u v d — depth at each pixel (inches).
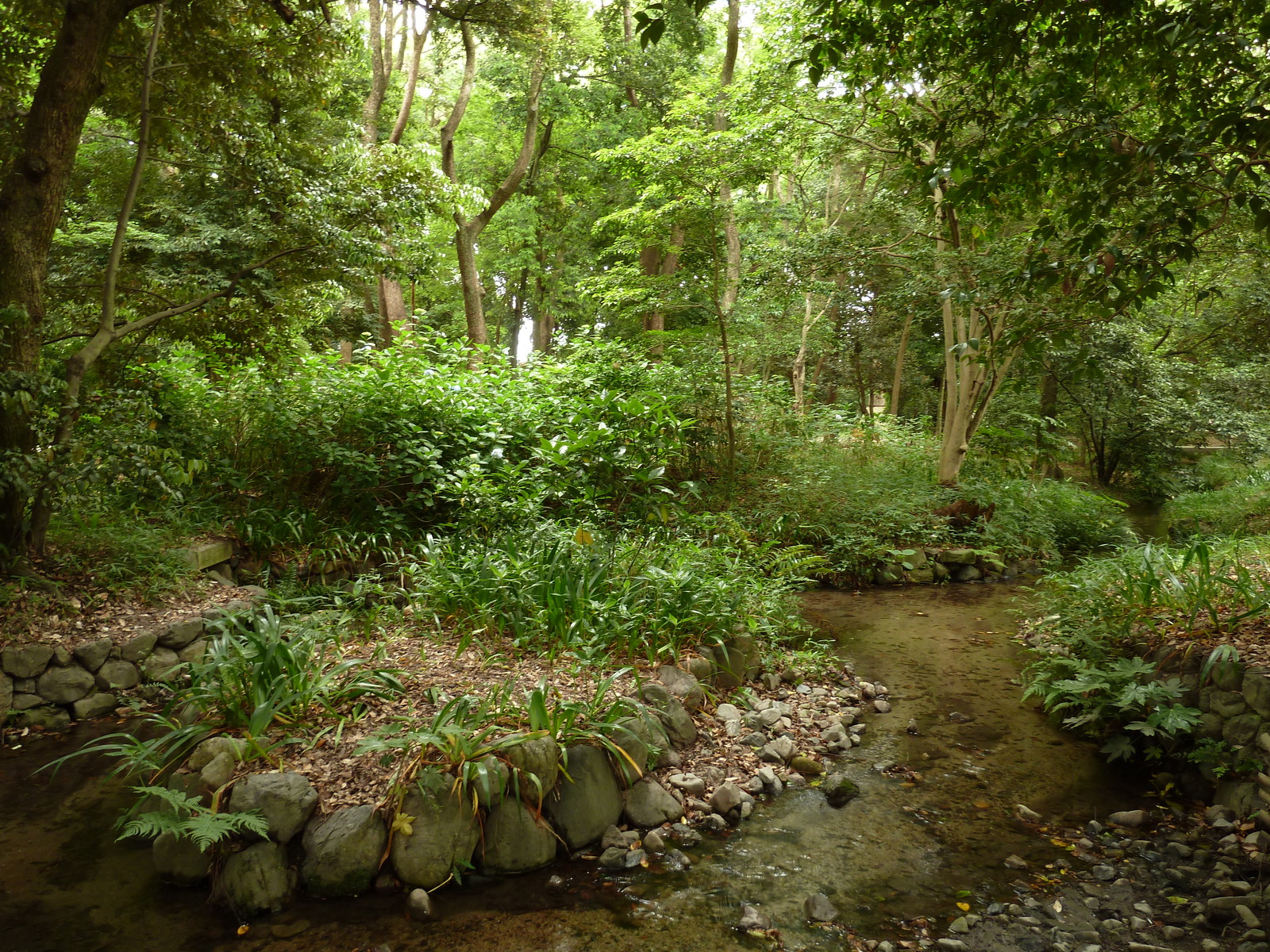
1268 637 173.2
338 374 315.3
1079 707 201.5
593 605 189.2
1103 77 188.2
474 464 284.4
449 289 978.1
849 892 126.0
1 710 178.1
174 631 206.8
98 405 214.7
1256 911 118.7
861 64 207.2
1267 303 521.3
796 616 265.4
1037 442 607.5
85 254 373.4
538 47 562.9
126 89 256.4
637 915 118.4
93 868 129.8
